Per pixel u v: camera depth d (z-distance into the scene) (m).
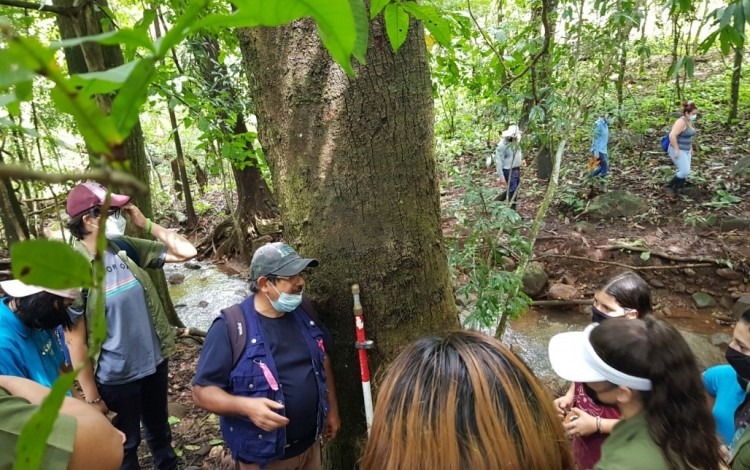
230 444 1.66
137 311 2.05
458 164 7.01
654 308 5.09
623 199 6.27
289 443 1.64
